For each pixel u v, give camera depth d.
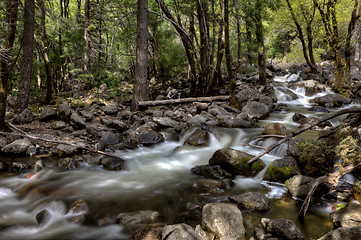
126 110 10.38
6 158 5.68
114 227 3.39
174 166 5.86
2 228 3.38
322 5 13.91
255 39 12.86
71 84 14.09
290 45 28.11
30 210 3.87
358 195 3.73
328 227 3.24
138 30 9.98
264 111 9.72
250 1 10.52
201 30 11.55
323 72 18.64
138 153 6.64
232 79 10.11
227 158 5.29
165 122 8.23
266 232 3.12
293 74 19.59
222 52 10.68
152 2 12.62
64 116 8.09
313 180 4.13
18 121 7.75
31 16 8.68
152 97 13.34
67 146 6.11
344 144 4.12
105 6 14.62
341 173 3.85
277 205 3.88
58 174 5.13
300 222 3.37
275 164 4.80
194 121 8.35
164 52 15.16
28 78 8.84
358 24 14.88
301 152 4.77
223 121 8.27
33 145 6.16
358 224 2.98
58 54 12.96
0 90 6.41
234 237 2.99
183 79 17.70
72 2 16.78
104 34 17.45
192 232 2.98
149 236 3.08
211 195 4.30
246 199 3.85
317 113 10.64
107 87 13.26
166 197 4.26
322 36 20.28
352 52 24.31
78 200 4.01
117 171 5.46
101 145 6.45
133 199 4.18
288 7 15.71
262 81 15.44
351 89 13.85
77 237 3.21
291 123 8.82
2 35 7.78
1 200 4.10
